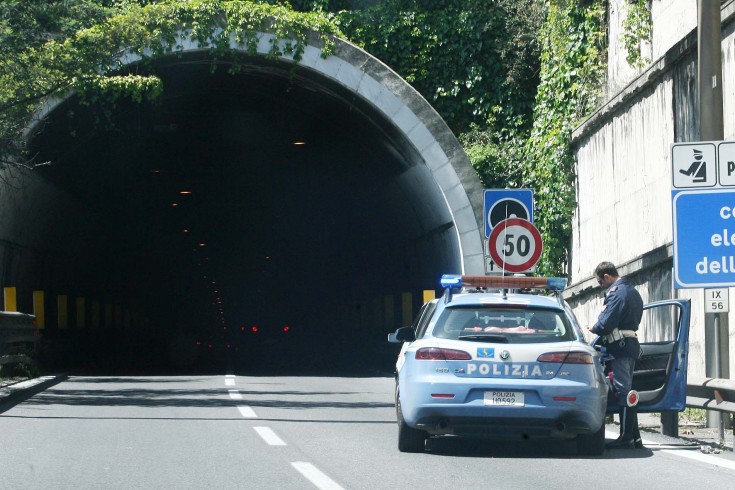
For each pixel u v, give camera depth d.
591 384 14.42
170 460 13.95
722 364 17.48
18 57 27.64
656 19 31.91
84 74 29.20
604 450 15.08
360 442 16.28
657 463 14.12
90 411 21.55
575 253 37.69
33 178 43.03
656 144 27.95
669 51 26.22
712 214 16.34
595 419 14.41
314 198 67.38
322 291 90.00
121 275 82.81
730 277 16.30
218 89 46.41
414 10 44.62
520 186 42.56
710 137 17.91
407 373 14.79
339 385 32.16
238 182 68.12
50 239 52.56
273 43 40.00
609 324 15.84
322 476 12.61
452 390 14.34
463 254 41.03
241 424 18.86
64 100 37.75
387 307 60.75
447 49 44.41
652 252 26.53
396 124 40.84
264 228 88.31
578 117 37.56
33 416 20.33
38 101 30.67
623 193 31.27
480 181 41.53
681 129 25.84
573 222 37.97
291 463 13.75
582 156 36.69
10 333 30.45
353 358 69.94
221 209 79.44
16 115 29.56
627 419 15.79
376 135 44.59
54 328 56.50
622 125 31.34
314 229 78.00
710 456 14.91
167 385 31.16
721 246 16.31
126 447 15.36
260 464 13.63
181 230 90.50
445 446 16.02
